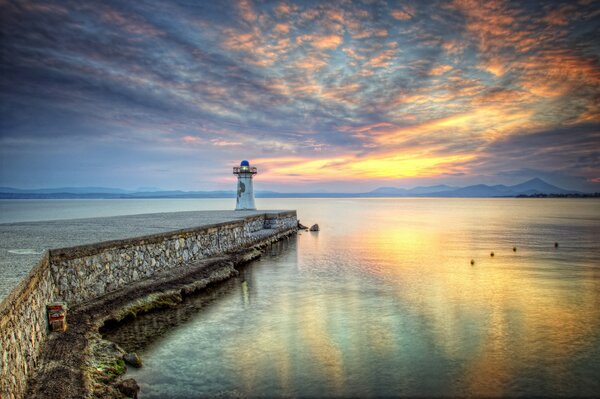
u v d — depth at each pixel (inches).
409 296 619.5
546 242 1338.6
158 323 475.5
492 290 661.3
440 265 899.4
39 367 303.0
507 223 2273.6
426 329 471.8
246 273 780.6
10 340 238.5
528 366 373.4
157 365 367.2
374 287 677.3
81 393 280.7
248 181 1774.1
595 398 318.0
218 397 313.7
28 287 302.7
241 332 456.1
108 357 356.5
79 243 491.2
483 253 1091.3
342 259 972.6
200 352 398.3
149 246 610.2
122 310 474.9
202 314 514.3
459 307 561.6
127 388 307.3
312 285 687.7
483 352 405.7
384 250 1146.0
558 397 319.9
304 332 459.2
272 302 577.9
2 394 208.2
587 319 510.0
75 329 392.2
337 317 514.6
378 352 404.5
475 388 333.1
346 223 2343.8
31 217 2864.2
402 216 3125.0
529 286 691.4
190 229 749.3
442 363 379.9
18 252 412.2
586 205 6102.4
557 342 432.5
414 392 325.7
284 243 1304.1
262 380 342.6
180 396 313.6
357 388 331.3
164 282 590.6
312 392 324.2
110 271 514.9
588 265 902.4
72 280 448.5
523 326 482.6
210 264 742.5
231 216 1197.1
